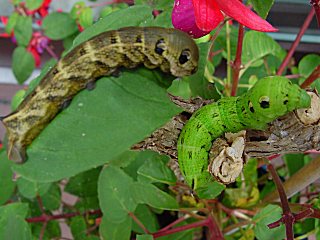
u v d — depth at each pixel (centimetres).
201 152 13
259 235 21
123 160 23
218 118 13
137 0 18
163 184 25
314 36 37
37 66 35
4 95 44
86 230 26
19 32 32
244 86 25
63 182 31
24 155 12
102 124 12
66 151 12
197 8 12
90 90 12
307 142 14
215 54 27
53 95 12
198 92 18
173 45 11
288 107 12
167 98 12
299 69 27
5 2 41
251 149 14
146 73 12
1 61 43
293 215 18
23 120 12
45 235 27
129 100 12
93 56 12
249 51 25
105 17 14
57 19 31
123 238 22
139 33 11
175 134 14
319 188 29
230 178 13
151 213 25
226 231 24
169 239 23
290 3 37
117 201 22
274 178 19
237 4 12
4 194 26
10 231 21
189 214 23
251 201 26
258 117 12
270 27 13
